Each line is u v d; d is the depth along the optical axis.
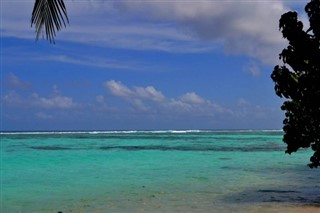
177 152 41.31
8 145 55.25
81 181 18.91
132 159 32.50
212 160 31.39
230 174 21.45
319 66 9.74
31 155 36.38
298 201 12.76
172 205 12.36
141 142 68.50
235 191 15.18
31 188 16.64
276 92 10.27
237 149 46.94
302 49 9.73
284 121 11.03
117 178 20.06
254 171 22.94
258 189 15.65
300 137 10.80
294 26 9.80
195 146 54.41
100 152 41.09
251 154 38.25
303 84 9.81
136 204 12.63
